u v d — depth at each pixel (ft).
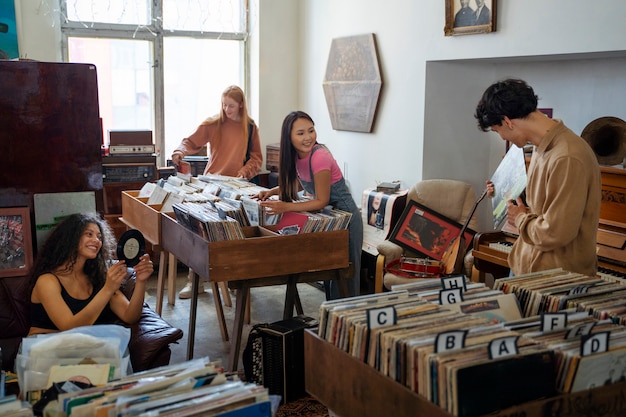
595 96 13.98
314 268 11.01
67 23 19.49
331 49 19.47
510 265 9.29
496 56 13.84
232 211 11.71
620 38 11.27
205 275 10.44
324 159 11.76
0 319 10.23
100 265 9.91
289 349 10.82
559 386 5.29
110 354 7.86
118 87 20.62
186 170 19.74
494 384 4.94
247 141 17.83
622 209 11.35
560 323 5.80
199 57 21.40
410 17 16.22
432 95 16.05
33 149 11.01
